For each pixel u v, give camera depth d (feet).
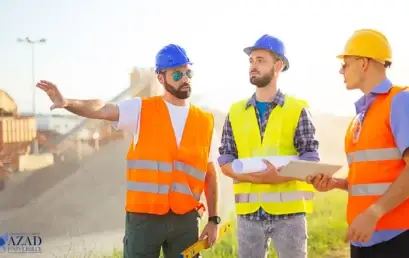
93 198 24.81
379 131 10.36
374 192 10.38
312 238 22.27
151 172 12.30
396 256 10.24
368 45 10.60
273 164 13.16
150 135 12.40
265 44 13.34
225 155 13.79
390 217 10.25
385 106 10.34
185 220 12.60
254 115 13.61
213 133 13.34
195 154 12.68
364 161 10.55
